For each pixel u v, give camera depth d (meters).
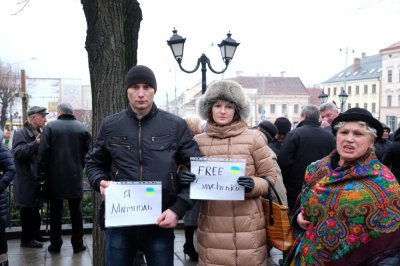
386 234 2.04
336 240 2.17
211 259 2.91
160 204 2.66
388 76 61.25
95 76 3.62
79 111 28.53
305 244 2.37
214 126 2.98
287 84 75.00
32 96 30.28
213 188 2.78
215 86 2.95
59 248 5.29
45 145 4.95
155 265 2.82
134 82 2.72
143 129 2.76
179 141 2.82
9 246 5.53
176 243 5.76
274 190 2.95
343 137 2.23
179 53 9.14
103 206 2.82
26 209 5.39
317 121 4.98
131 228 2.81
